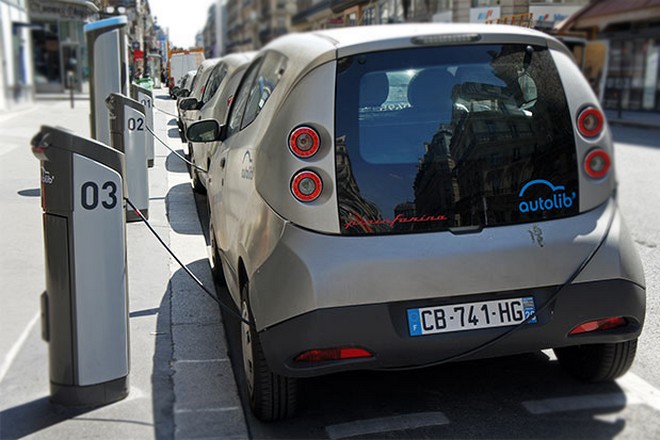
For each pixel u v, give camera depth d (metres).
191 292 4.69
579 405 3.16
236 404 3.13
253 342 2.90
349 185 2.72
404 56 2.87
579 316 2.84
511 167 2.84
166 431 2.88
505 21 5.69
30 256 5.11
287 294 2.68
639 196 9.31
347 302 2.65
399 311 2.71
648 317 4.50
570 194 2.90
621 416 3.06
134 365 3.53
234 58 8.77
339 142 2.74
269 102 3.31
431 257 2.71
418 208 2.75
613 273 2.86
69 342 3.01
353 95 2.79
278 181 2.79
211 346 3.80
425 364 2.76
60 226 2.92
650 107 26.56
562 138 2.91
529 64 2.98
